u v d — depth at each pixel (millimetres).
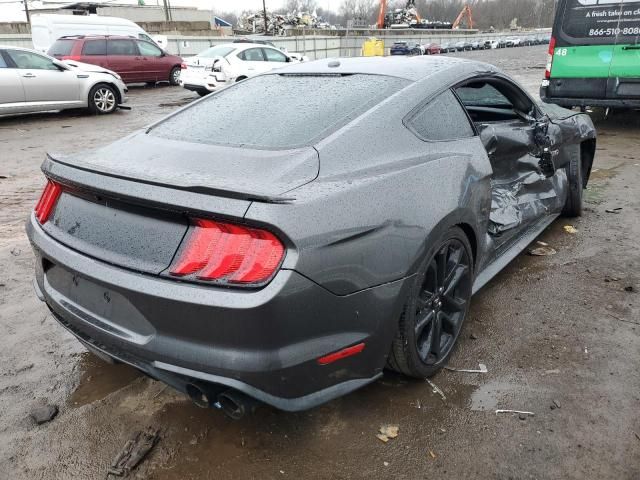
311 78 2857
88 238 2086
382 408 2369
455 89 2854
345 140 2203
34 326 3141
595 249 4016
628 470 2018
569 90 8211
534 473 2014
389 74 2709
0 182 6539
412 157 2359
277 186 1916
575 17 7902
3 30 33438
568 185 4410
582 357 2697
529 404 2371
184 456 2139
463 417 2305
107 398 2500
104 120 11383
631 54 7531
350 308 1955
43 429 2303
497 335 2912
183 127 2674
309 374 1900
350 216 1936
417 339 2359
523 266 3762
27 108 11016
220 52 14359
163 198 1807
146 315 1879
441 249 2410
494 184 3527
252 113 2594
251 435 2240
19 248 4352
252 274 1736
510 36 75812
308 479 2016
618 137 8242
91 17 19656
